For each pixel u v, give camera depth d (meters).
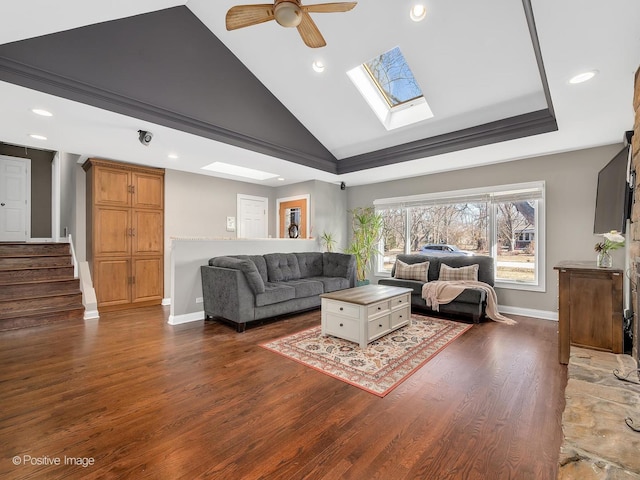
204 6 3.24
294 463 1.54
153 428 1.81
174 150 4.09
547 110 3.35
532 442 1.69
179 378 2.46
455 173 5.07
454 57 3.11
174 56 3.23
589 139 3.62
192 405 2.06
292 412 1.99
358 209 6.47
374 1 2.85
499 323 3.99
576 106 2.79
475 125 3.87
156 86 3.10
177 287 4.09
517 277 4.55
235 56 3.79
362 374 2.52
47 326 3.92
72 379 2.44
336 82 3.84
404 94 4.12
